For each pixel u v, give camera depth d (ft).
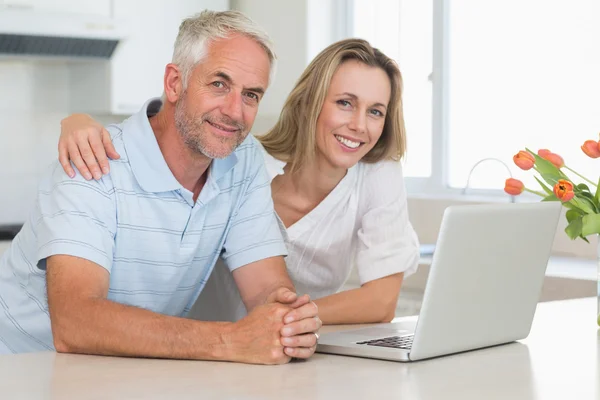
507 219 6.42
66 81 17.90
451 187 15.96
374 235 8.98
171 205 7.18
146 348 6.09
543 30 14.43
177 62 6.99
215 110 6.85
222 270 8.86
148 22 17.26
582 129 13.94
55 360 6.07
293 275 9.18
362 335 7.02
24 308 7.51
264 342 5.96
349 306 8.45
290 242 8.98
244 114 6.92
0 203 17.20
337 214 9.02
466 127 15.74
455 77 15.88
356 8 17.44
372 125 8.61
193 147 6.98
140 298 7.36
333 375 5.64
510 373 5.74
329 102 8.57
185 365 5.92
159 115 7.34
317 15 17.12
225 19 6.84
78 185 6.73
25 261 7.36
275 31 17.66
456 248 6.02
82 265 6.56
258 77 6.89
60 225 6.60
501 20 15.07
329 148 8.64
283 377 5.56
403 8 16.75
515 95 14.90
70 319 6.32
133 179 7.02
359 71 8.50
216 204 7.52
